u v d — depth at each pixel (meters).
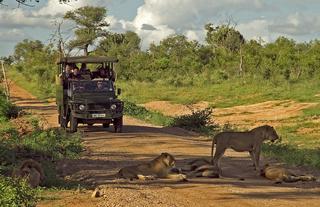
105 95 20.98
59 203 9.46
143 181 11.41
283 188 10.57
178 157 15.01
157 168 11.73
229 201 9.34
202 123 24.16
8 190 8.73
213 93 46.09
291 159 14.77
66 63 22.20
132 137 19.61
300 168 13.73
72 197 9.93
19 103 43.56
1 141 16.61
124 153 15.84
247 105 38.06
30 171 10.70
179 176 11.43
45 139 17.17
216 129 23.92
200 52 71.94
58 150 15.61
